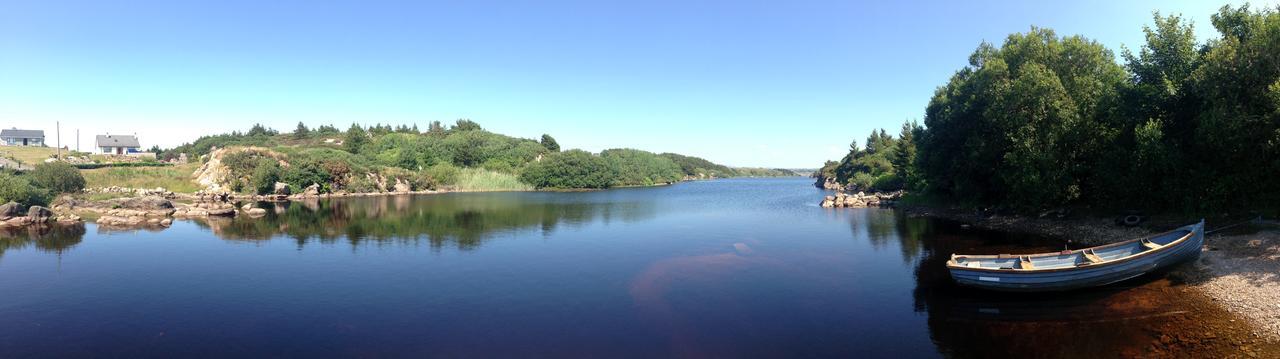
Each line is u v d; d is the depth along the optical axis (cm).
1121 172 4003
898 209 6981
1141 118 3888
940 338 1931
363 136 17262
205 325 2181
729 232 4803
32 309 2411
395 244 4153
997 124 4903
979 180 5666
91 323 2216
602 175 15438
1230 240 2997
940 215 5950
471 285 2797
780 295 2536
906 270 3045
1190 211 3600
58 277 3038
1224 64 3092
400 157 14462
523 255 3653
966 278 2397
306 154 11756
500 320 2212
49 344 1975
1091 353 1725
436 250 3875
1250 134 3008
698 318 2208
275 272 3142
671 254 3662
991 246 3766
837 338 1962
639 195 11462
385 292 2667
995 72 4841
